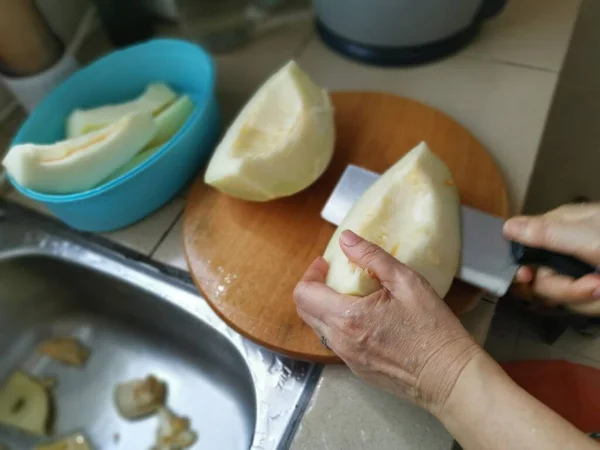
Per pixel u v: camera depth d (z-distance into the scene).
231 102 0.62
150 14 0.68
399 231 0.43
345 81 0.61
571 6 0.63
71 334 0.62
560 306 0.44
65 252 0.55
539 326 0.59
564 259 0.39
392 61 0.61
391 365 0.36
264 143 0.50
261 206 0.52
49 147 0.49
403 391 0.37
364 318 0.36
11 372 0.60
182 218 0.54
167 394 0.57
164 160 0.50
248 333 0.44
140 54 0.59
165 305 0.52
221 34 0.65
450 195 0.45
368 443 0.40
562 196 0.84
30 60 0.57
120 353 0.60
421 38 0.58
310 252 0.49
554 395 0.53
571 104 0.76
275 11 0.68
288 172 0.48
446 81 0.59
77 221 0.52
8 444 0.56
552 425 0.30
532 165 0.52
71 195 0.48
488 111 0.56
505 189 0.50
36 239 0.56
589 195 0.84
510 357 0.60
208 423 0.54
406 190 0.44
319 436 0.41
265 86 0.53
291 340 0.44
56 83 0.60
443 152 0.53
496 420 0.31
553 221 0.40
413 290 0.35
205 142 0.55
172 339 0.58
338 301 0.37
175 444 0.54
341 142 0.55
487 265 0.42
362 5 0.55
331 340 0.38
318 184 0.53
